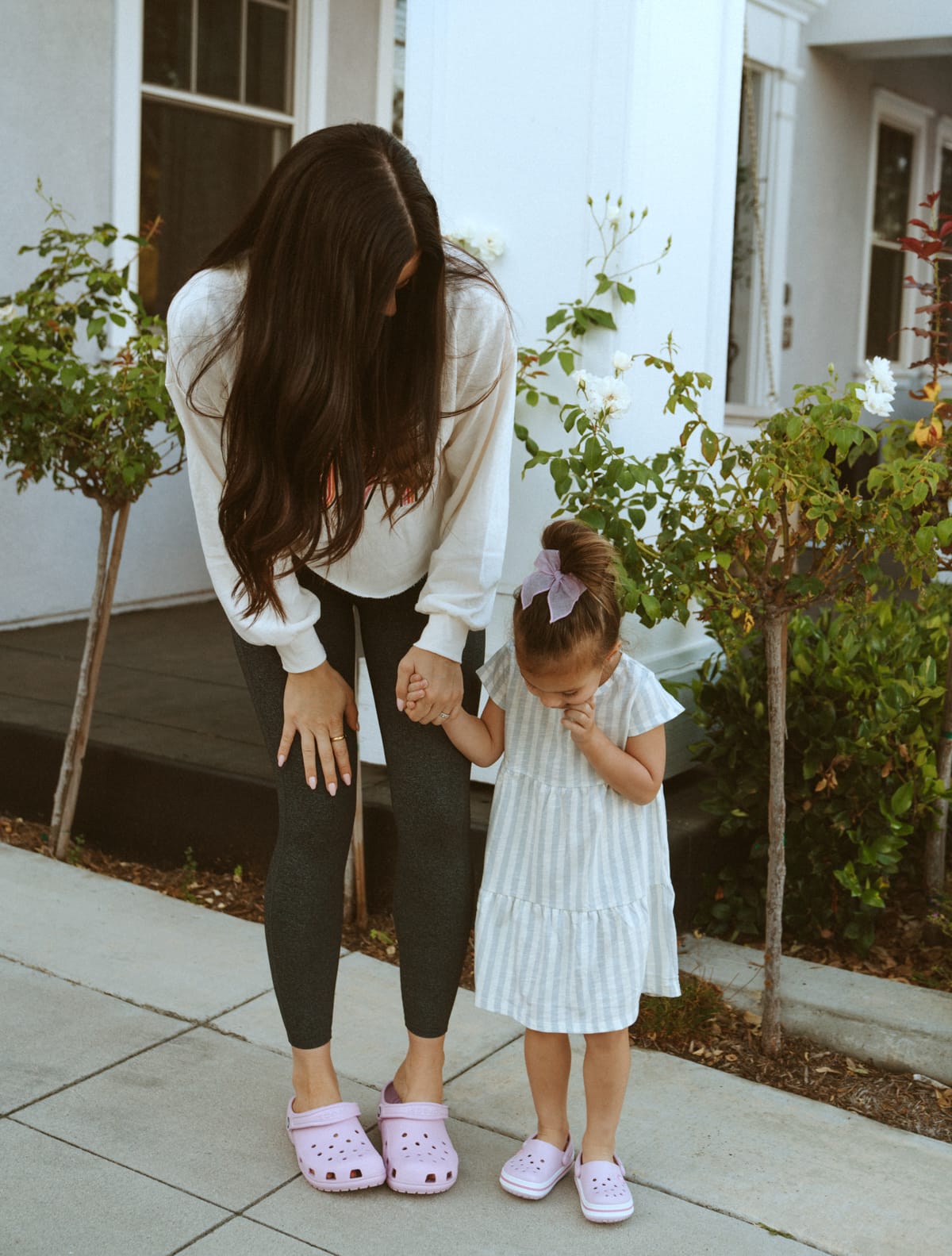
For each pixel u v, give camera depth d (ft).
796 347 26.11
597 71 10.06
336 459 6.22
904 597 14.92
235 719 13.28
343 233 5.82
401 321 6.29
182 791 11.62
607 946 6.97
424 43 10.73
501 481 6.97
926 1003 9.15
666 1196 7.18
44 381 10.35
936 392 9.43
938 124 29.94
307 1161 7.09
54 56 16.87
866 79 26.81
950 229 9.53
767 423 8.38
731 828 10.32
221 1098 7.99
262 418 6.12
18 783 12.71
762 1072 8.58
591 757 6.80
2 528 17.15
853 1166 7.50
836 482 8.24
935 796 10.05
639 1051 8.75
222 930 10.43
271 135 20.15
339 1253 6.58
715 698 10.56
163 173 18.78
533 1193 7.06
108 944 10.07
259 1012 9.08
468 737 7.16
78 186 17.44
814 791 10.03
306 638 6.85
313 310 5.90
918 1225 6.96
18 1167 7.17
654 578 8.60
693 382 8.72
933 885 10.34
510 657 7.26
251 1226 6.77
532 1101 8.09
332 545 6.41
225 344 6.20
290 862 7.15
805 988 9.37
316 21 20.01
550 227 10.46
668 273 10.85
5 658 15.65
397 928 7.36
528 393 10.25
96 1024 8.83
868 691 10.18
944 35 23.59
